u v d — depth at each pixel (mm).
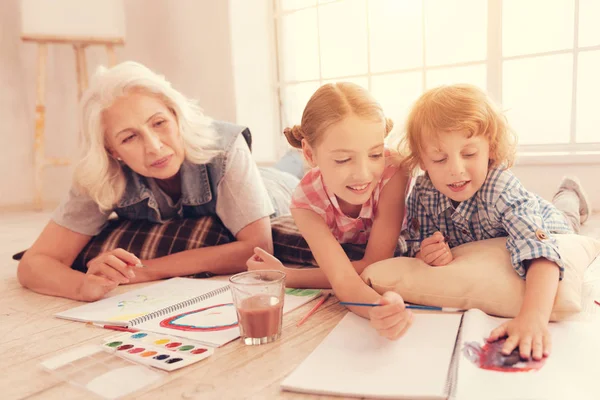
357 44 3438
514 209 1173
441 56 3127
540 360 826
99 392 842
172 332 1082
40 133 3881
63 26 3816
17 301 1437
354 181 1106
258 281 1074
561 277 1052
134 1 4090
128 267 1286
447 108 1143
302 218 1301
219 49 3662
